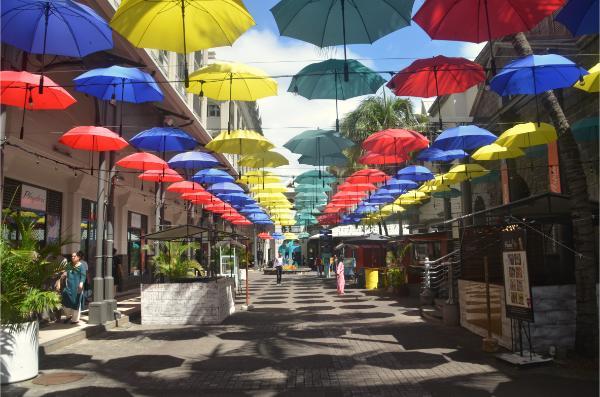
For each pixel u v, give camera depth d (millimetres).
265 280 37062
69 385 7629
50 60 13445
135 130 20969
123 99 11133
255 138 11375
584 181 8906
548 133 11609
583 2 6012
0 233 8625
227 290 15781
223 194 24266
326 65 8289
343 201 30984
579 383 7176
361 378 7750
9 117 13367
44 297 8094
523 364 8055
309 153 16266
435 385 7238
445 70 8391
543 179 19000
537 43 17609
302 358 9250
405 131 14945
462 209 28000
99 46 7973
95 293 13391
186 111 24375
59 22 7629
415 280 21453
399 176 20828
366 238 25781
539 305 9000
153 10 6336
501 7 6730
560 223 10469
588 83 8648
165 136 14031
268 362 8977
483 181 22016
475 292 11305
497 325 9945
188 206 27953
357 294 23000
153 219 27938
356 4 7398
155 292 14094
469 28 7070
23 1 7207
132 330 13094
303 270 52156
